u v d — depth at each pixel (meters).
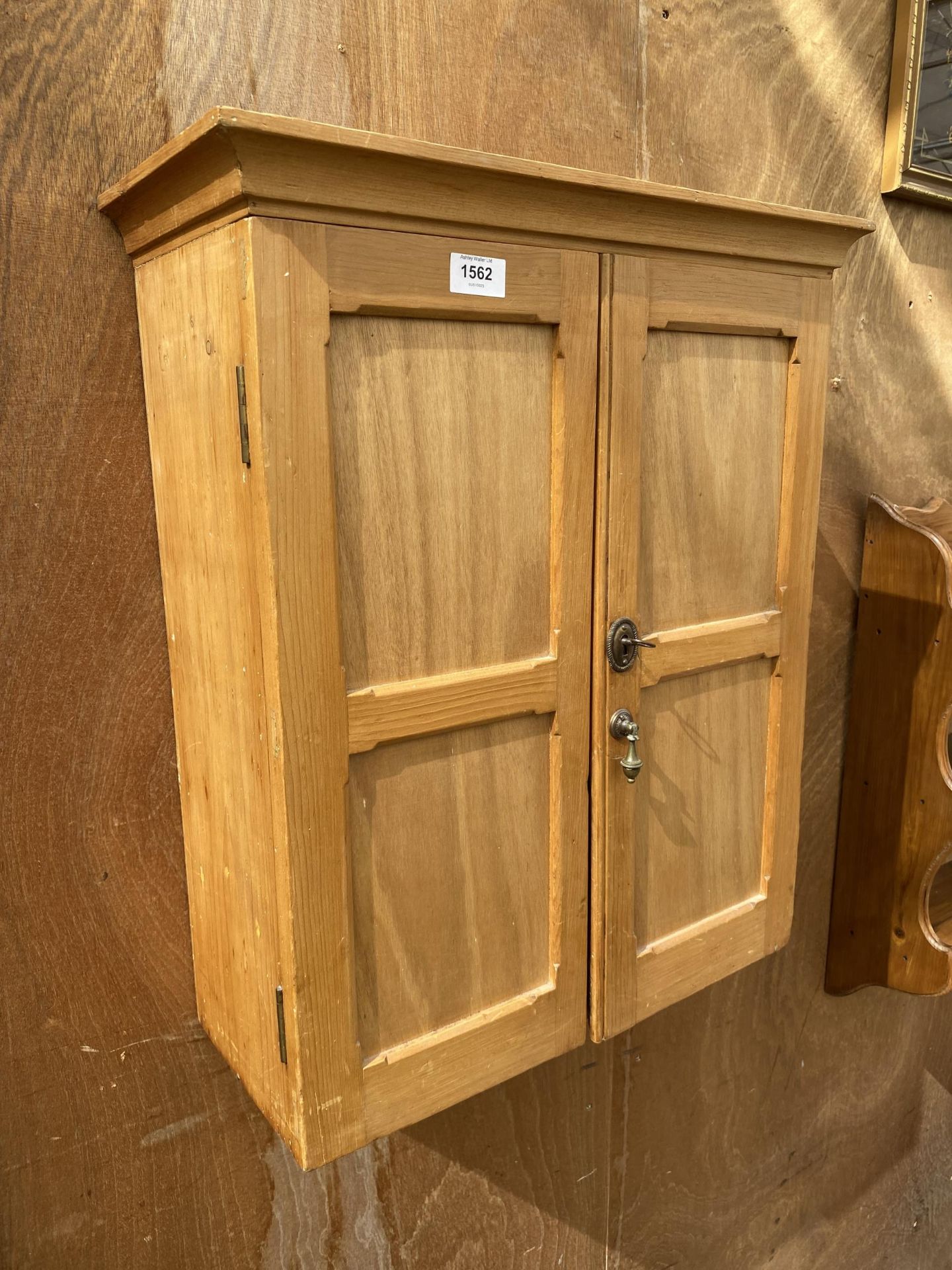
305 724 0.76
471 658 0.87
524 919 0.96
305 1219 1.15
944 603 1.41
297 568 0.74
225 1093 1.07
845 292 1.41
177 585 0.92
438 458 0.82
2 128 0.81
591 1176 1.41
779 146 1.32
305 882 0.79
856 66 1.37
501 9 1.05
